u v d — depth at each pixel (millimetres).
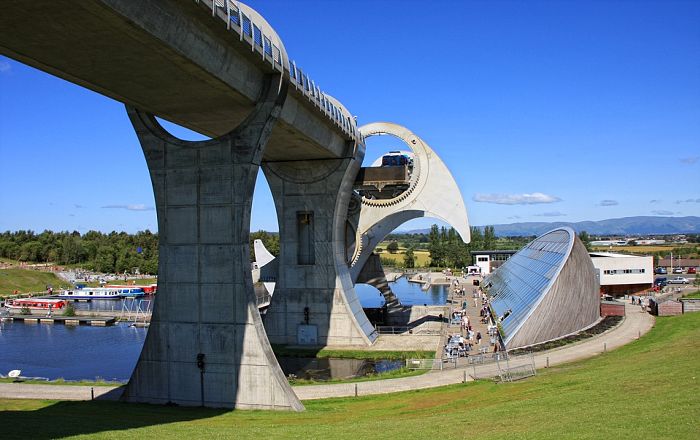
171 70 24609
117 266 151000
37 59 23250
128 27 20125
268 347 28484
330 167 48250
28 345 61156
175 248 29594
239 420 24766
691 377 21422
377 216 57219
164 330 29594
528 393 24938
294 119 36438
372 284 63938
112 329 72438
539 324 40969
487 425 18953
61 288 125875
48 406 28062
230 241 28844
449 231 177875
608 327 45938
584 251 47562
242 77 27797
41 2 18000
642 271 81250
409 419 22297
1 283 119812
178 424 23203
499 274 82500
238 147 28938
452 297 80688
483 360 36906
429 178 56375
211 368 28859
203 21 23172
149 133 30094
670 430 14977
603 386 22859
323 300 48406
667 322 46156
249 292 28734
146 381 29766
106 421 23359
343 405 28250
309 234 49844
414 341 48406
